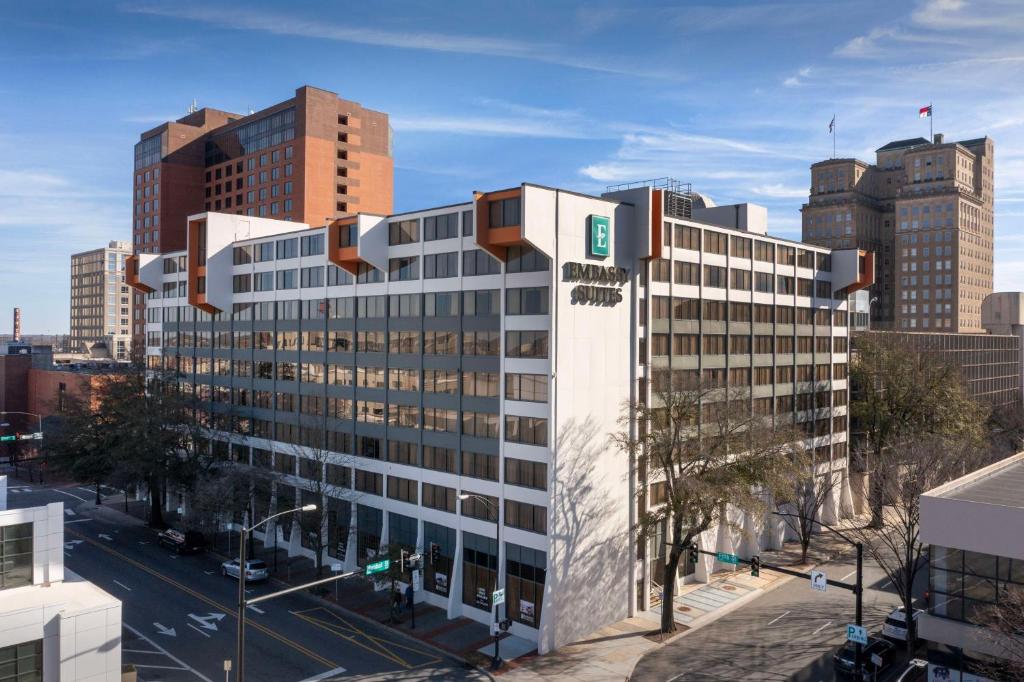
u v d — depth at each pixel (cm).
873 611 5028
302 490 6138
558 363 4500
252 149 12381
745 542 6138
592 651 4384
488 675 4028
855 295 9025
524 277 4681
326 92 11581
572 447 4588
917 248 16288
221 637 4478
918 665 3869
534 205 4366
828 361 7362
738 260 6106
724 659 4244
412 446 5384
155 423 6738
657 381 5206
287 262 6594
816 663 4178
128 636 4469
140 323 14650
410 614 4919
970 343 11456
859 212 16388
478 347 4972
